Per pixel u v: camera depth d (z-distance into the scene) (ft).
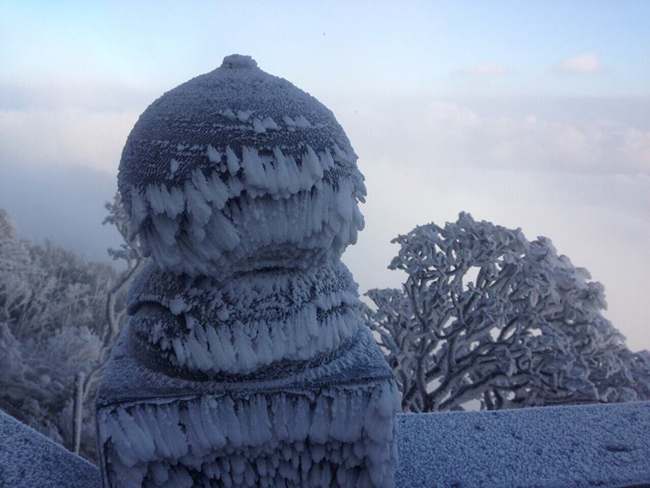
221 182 4.86
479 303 18.35
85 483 5.92
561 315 18.52
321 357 5.31
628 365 18.21
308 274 5.41
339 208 5.14
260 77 5.26
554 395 17.62
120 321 44.68
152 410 4.96
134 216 5.09
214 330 5.03
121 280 33.30
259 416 5.09
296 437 5.16
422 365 18.97
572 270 18.89
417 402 19.98
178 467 5.16
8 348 46.29
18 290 51.93
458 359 19.57
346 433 5.17
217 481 5.27
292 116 5.05
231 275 5.17
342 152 5.24
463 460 6.43
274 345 5.07
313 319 5.20
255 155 4.85
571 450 6.59
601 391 17.74
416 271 17.83
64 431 42.24
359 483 5.39
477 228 18.38
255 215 4.90
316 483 5.37
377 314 19.04
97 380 42.93
